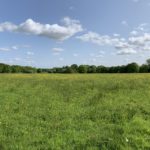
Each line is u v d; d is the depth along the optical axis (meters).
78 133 10.52
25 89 25.06
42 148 8.75
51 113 14.30
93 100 18.67
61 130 10.95
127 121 12.53
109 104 17.20
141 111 14.91
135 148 8.85
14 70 122.94
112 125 11.82
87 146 8.93
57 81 35.06
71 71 119.88
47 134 10.34
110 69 123.56
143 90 23.69
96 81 34.19
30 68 125.75
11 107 15.95
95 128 11.35
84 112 14.66
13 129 10.95
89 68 125.25
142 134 10.48
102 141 9.34
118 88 25.22
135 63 117.44
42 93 22.22
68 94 21.59
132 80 34.44
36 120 12.69
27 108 15.71
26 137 9.88
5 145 8.87
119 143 9.13
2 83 31.89
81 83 31.20
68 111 14.91
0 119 12.64
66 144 9.20
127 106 16.34
